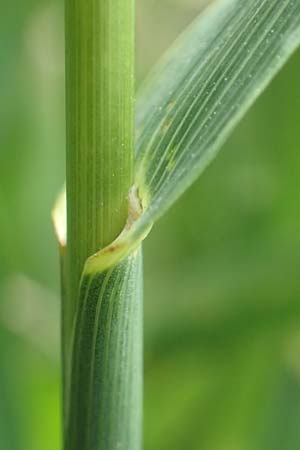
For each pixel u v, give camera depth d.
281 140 0.19
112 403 0.09
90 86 0.08
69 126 0.08
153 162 0.08
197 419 0.17
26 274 0.18
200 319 0.17
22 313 0.17
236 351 0.17
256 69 0.08
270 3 0.08
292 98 0.19
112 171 0.08
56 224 0.09
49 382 0.17
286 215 0.19
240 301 0.17
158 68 0.09
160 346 0.17
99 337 0.09
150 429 0.18
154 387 0.18
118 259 0.08
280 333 0.17
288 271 0.17
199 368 0.18
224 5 0.09
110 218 0.08
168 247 0.19
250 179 0.19
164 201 0.08
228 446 0.17
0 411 0.15
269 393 0.17
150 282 0.18
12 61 0.19
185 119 0.08
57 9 0.20
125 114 0.08
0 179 0.19
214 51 0.09
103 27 0.08
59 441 0.17
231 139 0.20
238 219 0.19
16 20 0.19
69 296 0.09
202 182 0.19
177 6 0.20
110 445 0.09
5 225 0.18
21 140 0.19
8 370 0.15
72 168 0.08
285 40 0.08
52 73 0.20
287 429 0.16
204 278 0.17
